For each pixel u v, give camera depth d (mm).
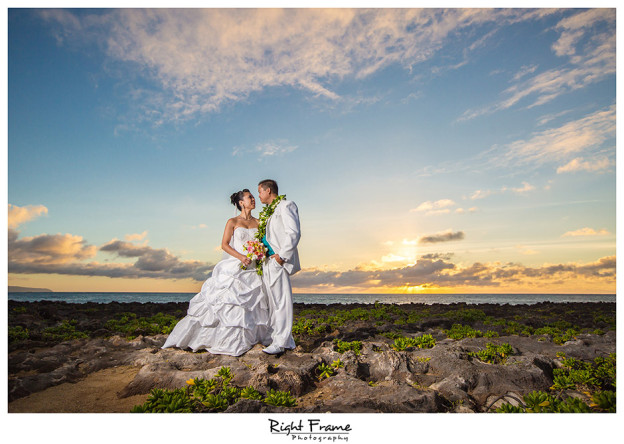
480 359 5414
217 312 5734
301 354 5562
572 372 4719
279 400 3803
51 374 4852
